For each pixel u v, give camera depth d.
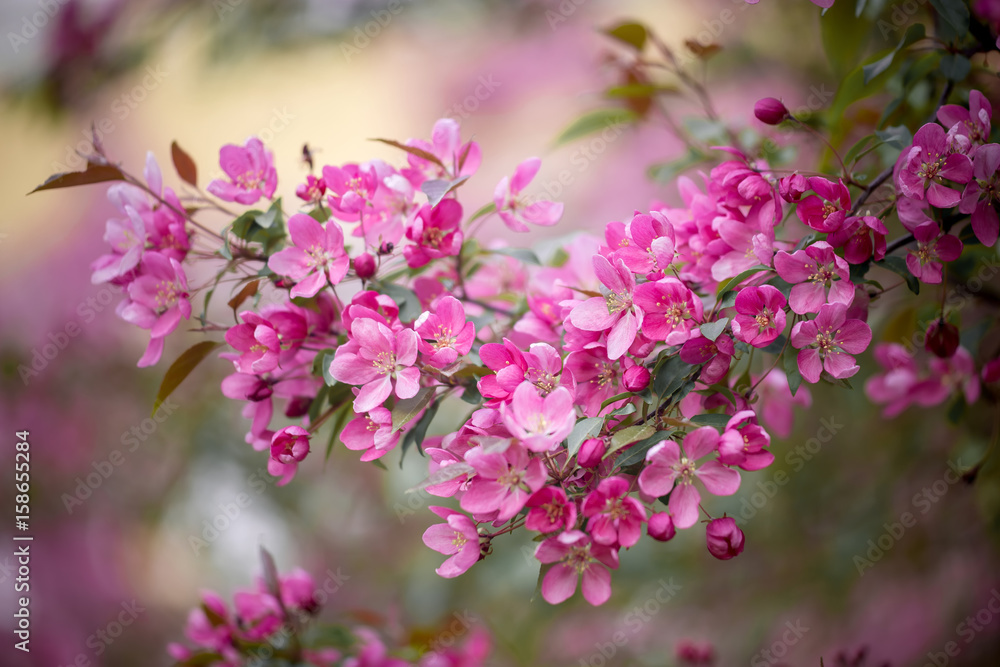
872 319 1.30
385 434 1.04
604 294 1.05
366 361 1.04
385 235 1.10
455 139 1.10
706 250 1.07
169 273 1.10
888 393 1.25
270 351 1.07
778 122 1.10
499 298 1.19
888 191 1.12
